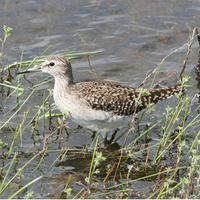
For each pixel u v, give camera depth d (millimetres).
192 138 12359
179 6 18828
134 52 16562
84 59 16312
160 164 11391
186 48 16562
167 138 11383
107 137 12883
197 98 14062
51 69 12797
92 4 19031
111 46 16875
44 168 11328
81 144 12430
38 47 16641
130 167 11086
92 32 17562
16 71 15562
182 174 10922
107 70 15633
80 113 12289
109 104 12125
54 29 17625
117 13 18578
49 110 13227
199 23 17766
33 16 18156
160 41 17062
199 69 15461
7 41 16875
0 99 14227
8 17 18000
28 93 14547
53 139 12539
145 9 18766
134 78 15164
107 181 10812
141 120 13523
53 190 10445
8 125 13031
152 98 12625
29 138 12547
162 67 15656
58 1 19156
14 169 11234
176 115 11688
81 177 11000
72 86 12625
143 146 12266
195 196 9656
